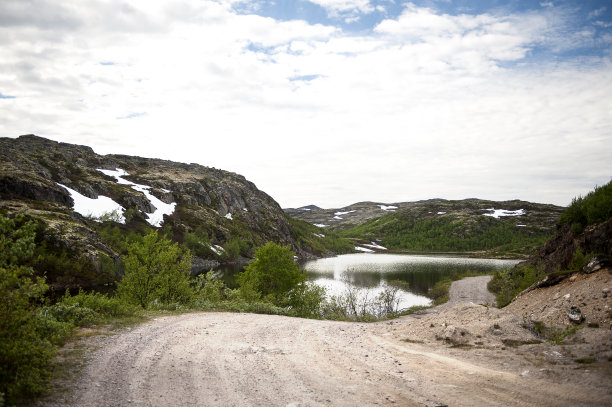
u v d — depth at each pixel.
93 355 8.34
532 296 15.02
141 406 5.61
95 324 12.12
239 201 183.38
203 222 126.56
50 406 5.43
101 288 49.06
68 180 108.62
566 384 6.11
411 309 31.11
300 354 9.34
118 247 74.00
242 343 10.56
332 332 13.42
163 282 20.81
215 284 26.28
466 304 13.31
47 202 76.19
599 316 9.73
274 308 22.38
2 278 6.13
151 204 119.88
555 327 10.34
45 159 118.38
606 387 5.77
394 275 72.56
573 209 20.20
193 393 6.23
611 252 14.58
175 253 21.56
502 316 11.27
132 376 7.03
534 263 30.17
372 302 37.41
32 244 6.70
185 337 11.11
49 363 7.39
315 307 29.34
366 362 8.49
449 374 7.31
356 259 139.12
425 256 165.25
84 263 54.16
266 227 167.12
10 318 6.18
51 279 47.31
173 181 156.75
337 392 6.33
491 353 8.79
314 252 169.75
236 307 21.22
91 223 83.94
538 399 5.62
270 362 8.40
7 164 93.62
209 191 169.88
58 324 9.30
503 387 6.30
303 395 6.18
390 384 6.77
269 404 5.75
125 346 9.41
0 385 5.59
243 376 7.25
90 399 5.80
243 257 117.81
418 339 11.37
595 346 8.00
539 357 7.98
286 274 30.09
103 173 141.75
